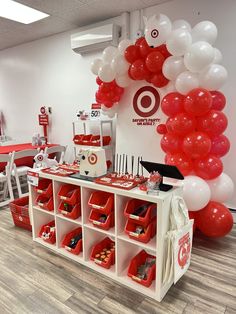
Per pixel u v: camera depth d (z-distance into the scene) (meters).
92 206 2.05
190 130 2.36
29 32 4.45
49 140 5.15
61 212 2.30
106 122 3.82
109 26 3.60
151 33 2.32
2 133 6.18
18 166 4.18
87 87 4.30
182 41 2.19
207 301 1.77
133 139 3.16
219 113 2.35
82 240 2.22
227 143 2.47
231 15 2.85
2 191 3.88
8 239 2.66
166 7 3.32
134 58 2.65
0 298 1.81
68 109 4.69
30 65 5.15
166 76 2.46
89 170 2.16
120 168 3.09
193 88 2.32
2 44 5.18
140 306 1.72
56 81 4.75
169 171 1.78
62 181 2.21
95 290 1.88
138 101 3.06
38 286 1.93
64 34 4.43
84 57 4.23
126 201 1.97
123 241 1.97
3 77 5.82
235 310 1.69
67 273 2.09
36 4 3.33
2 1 3.23
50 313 1.67
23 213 2.81
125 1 3.29
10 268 2.16
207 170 2.39
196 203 2.33
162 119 2.88
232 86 2.95
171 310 1.69
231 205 3.13
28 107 5.44
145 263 2.04
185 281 1.98
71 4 3.35
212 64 2.36
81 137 3.93
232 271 2.11
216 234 2.44
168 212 1.74
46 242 2.50
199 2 3.04
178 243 1.71
